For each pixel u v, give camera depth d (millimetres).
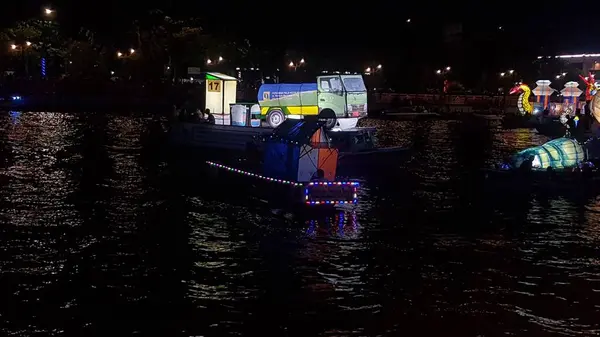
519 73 87000
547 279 10703
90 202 15695
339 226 13953
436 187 19609
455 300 9695
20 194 16562
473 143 35719
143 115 49281
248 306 9297
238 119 26297
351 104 27625
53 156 24156
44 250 11633
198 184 18250
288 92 27734
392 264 11344
